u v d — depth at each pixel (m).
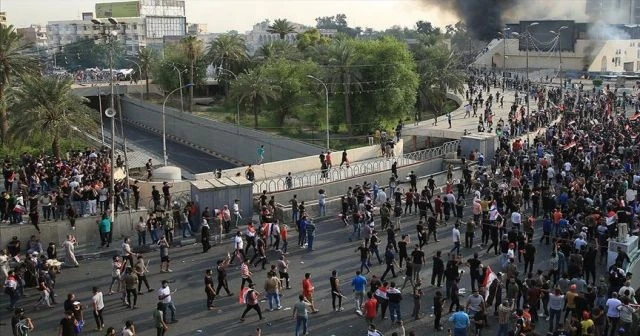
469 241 27.39
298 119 73.50
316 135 66.62
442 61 76.19
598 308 17.92
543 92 74.31
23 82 44.97
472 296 18.62
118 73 112.38
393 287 19.75
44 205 30.64
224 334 19.72
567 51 115.00
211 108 87.75
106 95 98.31
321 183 38.94
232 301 22.45
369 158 49.75
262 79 68.31
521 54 121.62
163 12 198.38
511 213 29.97
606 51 114.38
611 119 55.25
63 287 24.00
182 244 29.02
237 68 84.88
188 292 23.34
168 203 32.78
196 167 65.88
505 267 22.12
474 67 119.38
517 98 72.75
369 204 30.12
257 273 25.17
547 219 27.58
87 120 44.91
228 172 42.72
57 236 28.91
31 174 35.53
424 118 77.44
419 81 71.19
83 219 29.36
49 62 124.25
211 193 30.80
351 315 21.08
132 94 100.50
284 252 27.52
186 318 20.98
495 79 92.62
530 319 17.45
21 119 42.16
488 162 45.59
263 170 43.91
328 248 28.19
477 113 68.06
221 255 27.47
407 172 42.94
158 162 53.38
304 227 28.19
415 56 77.69
